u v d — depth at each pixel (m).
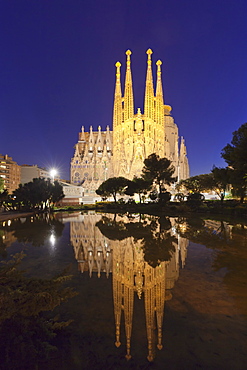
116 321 5.59
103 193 68.62
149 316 5.82
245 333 5.07
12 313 4.27
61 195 55.44
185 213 41.88
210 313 5.97
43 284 5.45
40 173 115.75
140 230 20.75
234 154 27.56
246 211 32.66
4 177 102.81
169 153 136.62
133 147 122.69
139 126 122.00
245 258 11.30
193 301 6.67
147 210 48.91
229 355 4.33
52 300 4.79
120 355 4.32
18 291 4.72
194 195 50.16
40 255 12.23
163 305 6.44
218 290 7.45
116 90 130.38
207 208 42.34
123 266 10.19
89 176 129.88
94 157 131.50
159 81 131.00
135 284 8.07
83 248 13.84
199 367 3.99
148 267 10.02
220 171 37.28
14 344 4.14
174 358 4.25
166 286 7.85
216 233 18.75
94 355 4.31
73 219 32.75
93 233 19.44
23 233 19.75
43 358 4.12
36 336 4.68
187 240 15.90
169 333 5.07
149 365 4.04
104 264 10.55
